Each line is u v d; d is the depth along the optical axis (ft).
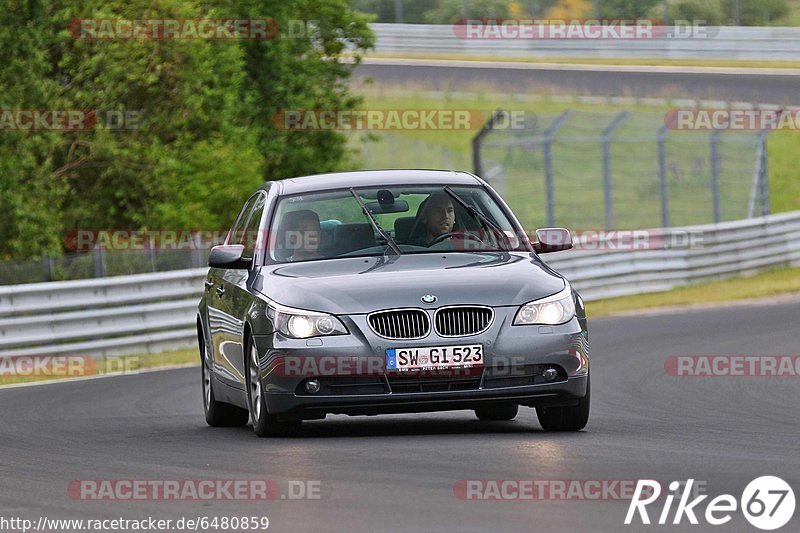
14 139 255.70
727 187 403.75
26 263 200.64
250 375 93.50
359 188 101.14
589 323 217.56
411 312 87.40
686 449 80.38
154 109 291.99
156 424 111.14
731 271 288.10
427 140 441.68
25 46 262.26
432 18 529.04
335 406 86.74
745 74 476.95
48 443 97.25
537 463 73.87
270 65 344.49
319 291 89.25
